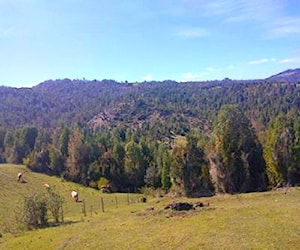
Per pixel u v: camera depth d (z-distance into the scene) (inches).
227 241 1107.9
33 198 1770.4
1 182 3129.9
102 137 4109.3
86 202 2647.6
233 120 2455.7
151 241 1205.7
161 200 2335.1
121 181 3634.4
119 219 1621.6
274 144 2370.8
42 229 1644.9
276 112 5890.8
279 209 1454.2
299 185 2301.9
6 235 1619.1
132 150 3636.8
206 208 1608.0
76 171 3676.2
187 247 1102.4
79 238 1363.2
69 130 4124.0
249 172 2413.9
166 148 3526.1
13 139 4490.7
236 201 1793.8
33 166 3909.9
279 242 1058.7
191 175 2546.8
